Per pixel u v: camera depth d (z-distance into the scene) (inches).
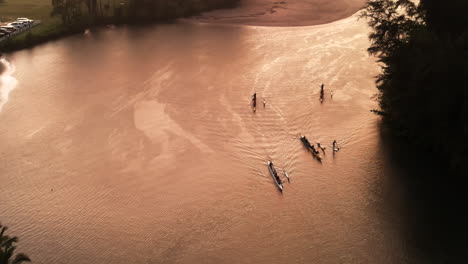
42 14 6732.3
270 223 2957.7
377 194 3176.7
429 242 2785.4
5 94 4584.2
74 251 2787.9
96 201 3169.3
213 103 4315.9
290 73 4894.2
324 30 6136.8
